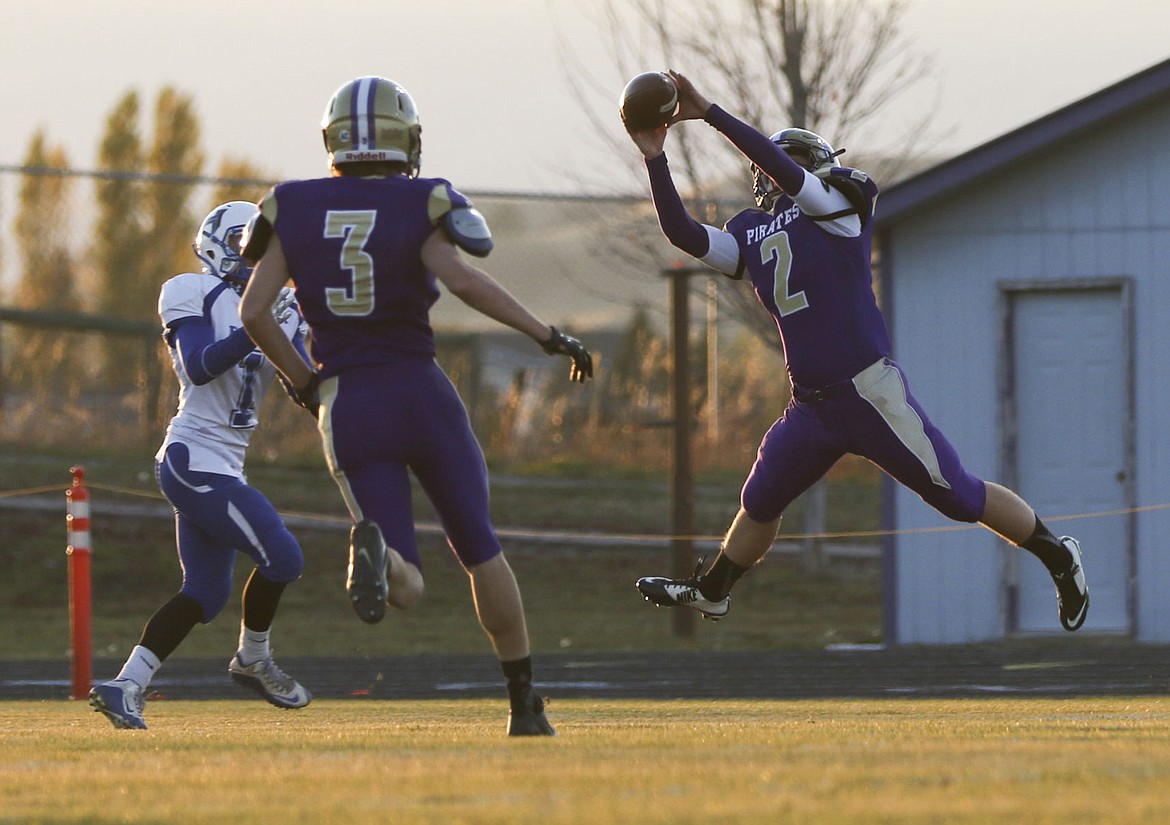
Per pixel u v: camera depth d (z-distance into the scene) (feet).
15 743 49.62
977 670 113.39
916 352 141.69
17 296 360.07
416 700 96.12
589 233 204.33
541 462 272.72
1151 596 137.08
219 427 66.80
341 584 193.16
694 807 28.68
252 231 48.29
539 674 116.67
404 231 46.88
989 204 140.67
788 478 61.16
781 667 119.75
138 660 65.41
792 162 57.98
